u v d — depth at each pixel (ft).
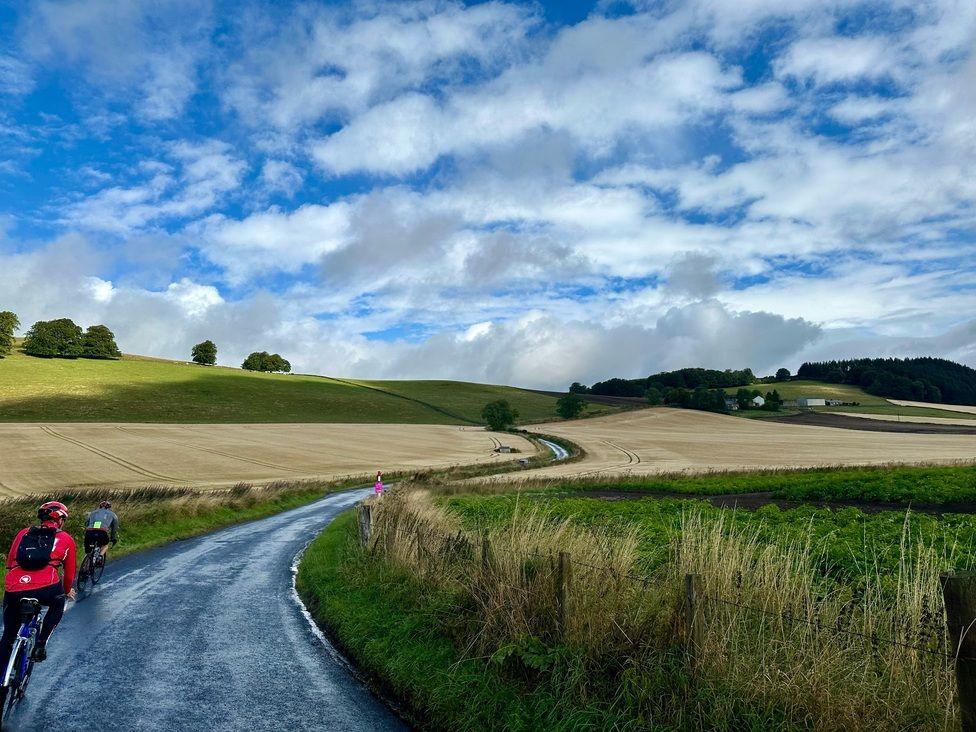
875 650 17.03
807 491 98.73
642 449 272.10
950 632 12.40
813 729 15.11
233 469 181.98
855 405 529.86
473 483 138.41
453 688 21.12
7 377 349.82
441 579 31.04
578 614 21.59
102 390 346.74
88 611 34.50
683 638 18.67
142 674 24.43
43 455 182.19
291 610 34.99
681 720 16.56
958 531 50.98
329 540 59.11
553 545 27.78
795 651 17.26
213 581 43.65
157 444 220.84
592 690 19.08
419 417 403.95
